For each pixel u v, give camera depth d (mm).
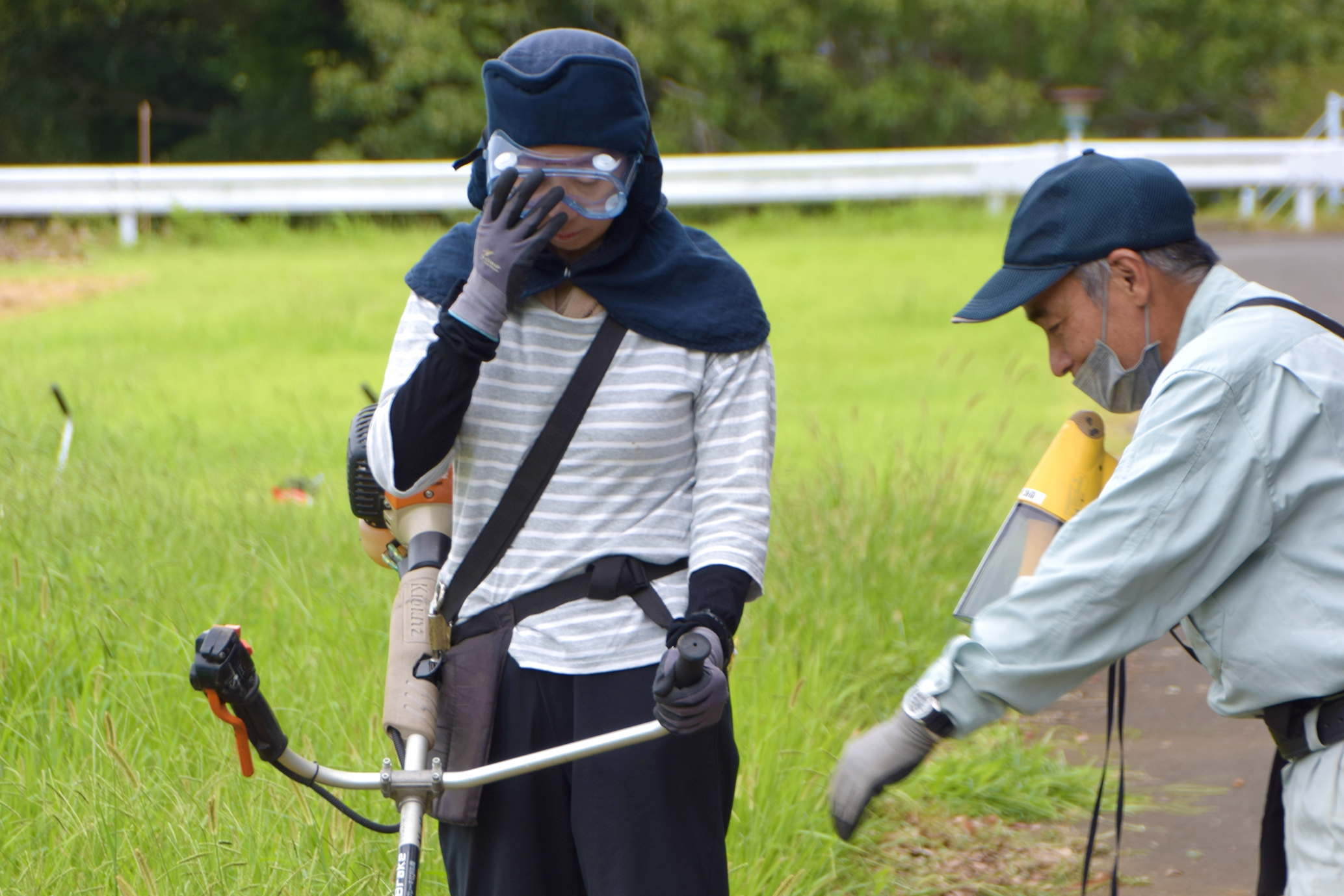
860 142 114125
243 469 28375
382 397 9797
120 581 19594
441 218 90062
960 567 24078
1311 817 8805
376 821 14117
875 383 40531
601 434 9734
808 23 107500
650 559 9859
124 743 15227
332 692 16594
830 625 20375
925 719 9023
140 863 11336
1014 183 81875
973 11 106812
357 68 109062
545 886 10109
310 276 62500
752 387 10016
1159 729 19594
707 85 108188
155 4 111562
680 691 8773
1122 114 119375
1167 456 8664
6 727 15375
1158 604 8820
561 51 9359
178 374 41125
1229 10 112500
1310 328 8930
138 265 68125
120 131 120688
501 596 9945
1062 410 37062
